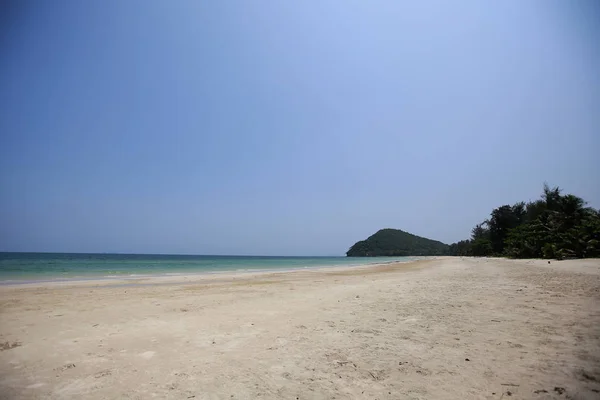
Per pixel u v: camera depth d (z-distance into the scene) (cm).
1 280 2111
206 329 739
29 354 569
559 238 4112
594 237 3625
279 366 495
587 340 538
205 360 530
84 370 493
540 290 1143
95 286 1742
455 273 2334
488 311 821
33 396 407
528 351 501
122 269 3728
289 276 2683
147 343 630
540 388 375
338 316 848
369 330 685
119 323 808
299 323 780
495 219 7775
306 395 397
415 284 1605
